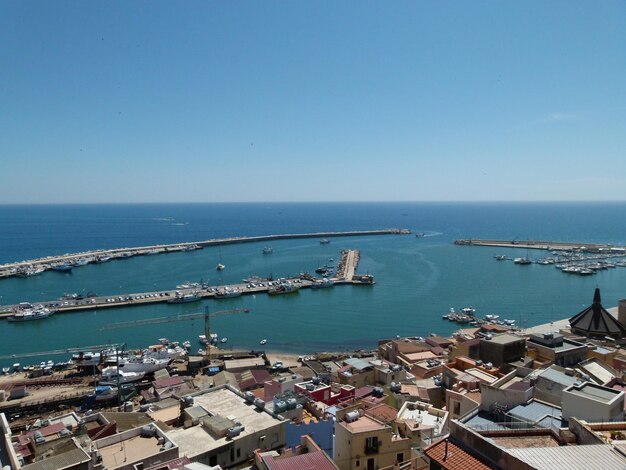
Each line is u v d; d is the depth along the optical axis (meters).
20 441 52.03
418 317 192.38
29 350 154.50
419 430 53.53
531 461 26.05
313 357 134.25
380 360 109.25
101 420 61.03
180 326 181.88
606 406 36.06
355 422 50.41
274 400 59.81
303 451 44.78
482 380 62.59
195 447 45.84
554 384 47.75
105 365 125.69
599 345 86.50
